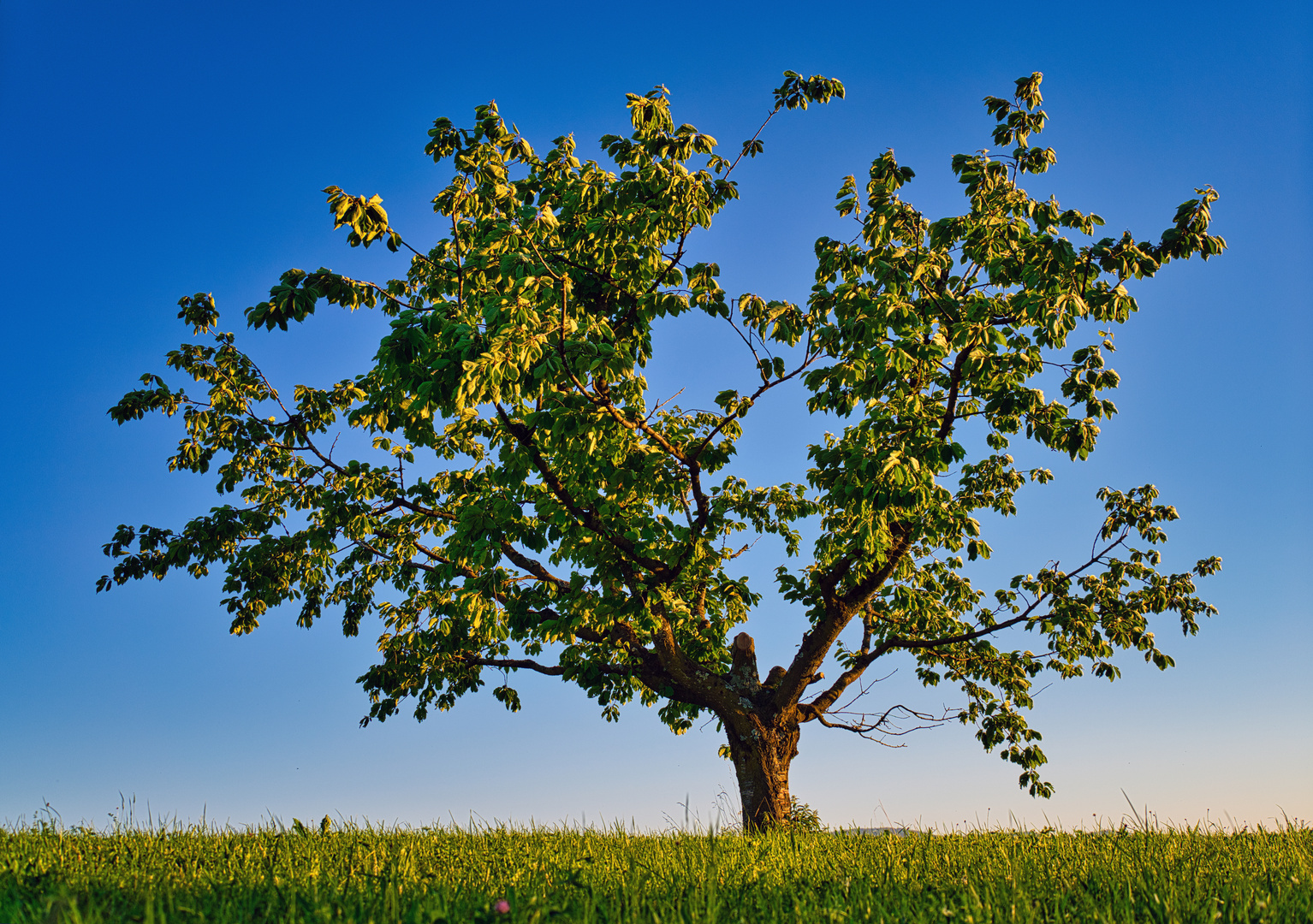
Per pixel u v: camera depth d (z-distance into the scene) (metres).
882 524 10.40
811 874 5.18
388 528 13.81
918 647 14.93
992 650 15.66
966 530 11.85
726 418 11.88
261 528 13.87
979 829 8.09
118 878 4.40
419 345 8.30
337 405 14.12
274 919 3.48
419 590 15.66
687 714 16.11
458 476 13.78
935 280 10.85
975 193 11.12
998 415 12.15
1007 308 10.40
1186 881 4.56
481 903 3.85
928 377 11.29
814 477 13.10
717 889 4.45
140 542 13.76
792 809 12.80
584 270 11.31
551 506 11.32
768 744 13.12
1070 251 9.34
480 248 10.84
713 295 10.87
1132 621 14.02
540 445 10.96
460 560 10.98
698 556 12.40
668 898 4.16
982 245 10.59
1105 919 3.75
